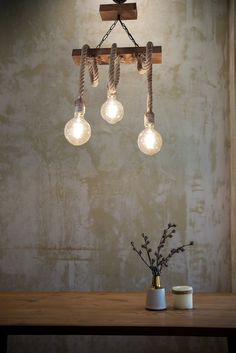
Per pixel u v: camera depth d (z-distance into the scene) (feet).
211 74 11.74
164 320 7.06
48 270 11.50
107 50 8.73
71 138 7.97
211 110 11.65
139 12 12.01
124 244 11.44
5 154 11.86
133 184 11.59
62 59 12.02
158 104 11.75
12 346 11.27
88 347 11.16
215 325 6.74
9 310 7.75
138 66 8.95
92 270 11.43
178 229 11.40
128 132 11.73
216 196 11.44
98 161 11.69
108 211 11.56
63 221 11.60
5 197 11.75
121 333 6.72
